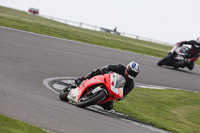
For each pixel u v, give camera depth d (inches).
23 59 1743.4
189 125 1296.8
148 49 4028.1
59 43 2650.1
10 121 591.8
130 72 1027.9
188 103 1704.0
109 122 911.0
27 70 1520.7
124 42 4207.7
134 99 1533.0
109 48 3120.1
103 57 2517.2
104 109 1095.6
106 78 996.6
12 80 1231.5
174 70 2728.8
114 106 1269.7
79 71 1844.2
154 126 1121.4
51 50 2242.9
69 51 2389.3
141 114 1242.6
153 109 1424.7
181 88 2154.3
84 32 4330.7
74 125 739.4
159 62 2753.4
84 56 2341.3
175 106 1582.2
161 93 1803.6
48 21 5017.2
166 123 1218.6
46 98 1029.2
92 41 3385.8
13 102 807.1
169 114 1406.3
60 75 1628.9
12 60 1649.9
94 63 2185.0
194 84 2383.1
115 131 807.1
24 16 4803.2
